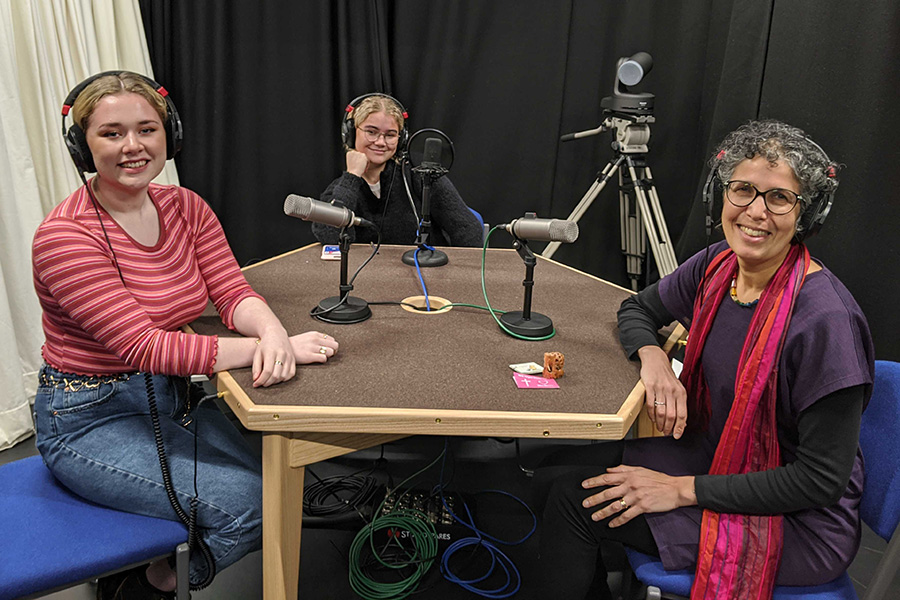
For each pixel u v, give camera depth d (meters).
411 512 1.92
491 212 3.41
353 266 2.03
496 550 1.88
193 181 3.28
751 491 1.13
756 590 1.11
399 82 3.23
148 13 3.06
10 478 1.32
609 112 2.99
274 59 3.15
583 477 1.33
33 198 2.46
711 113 3.13
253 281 1.85
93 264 1.25
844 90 2.45
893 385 1.24
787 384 1.16
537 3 3.12
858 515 1.20
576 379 1.31
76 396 1.29
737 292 1.30
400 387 1.24
